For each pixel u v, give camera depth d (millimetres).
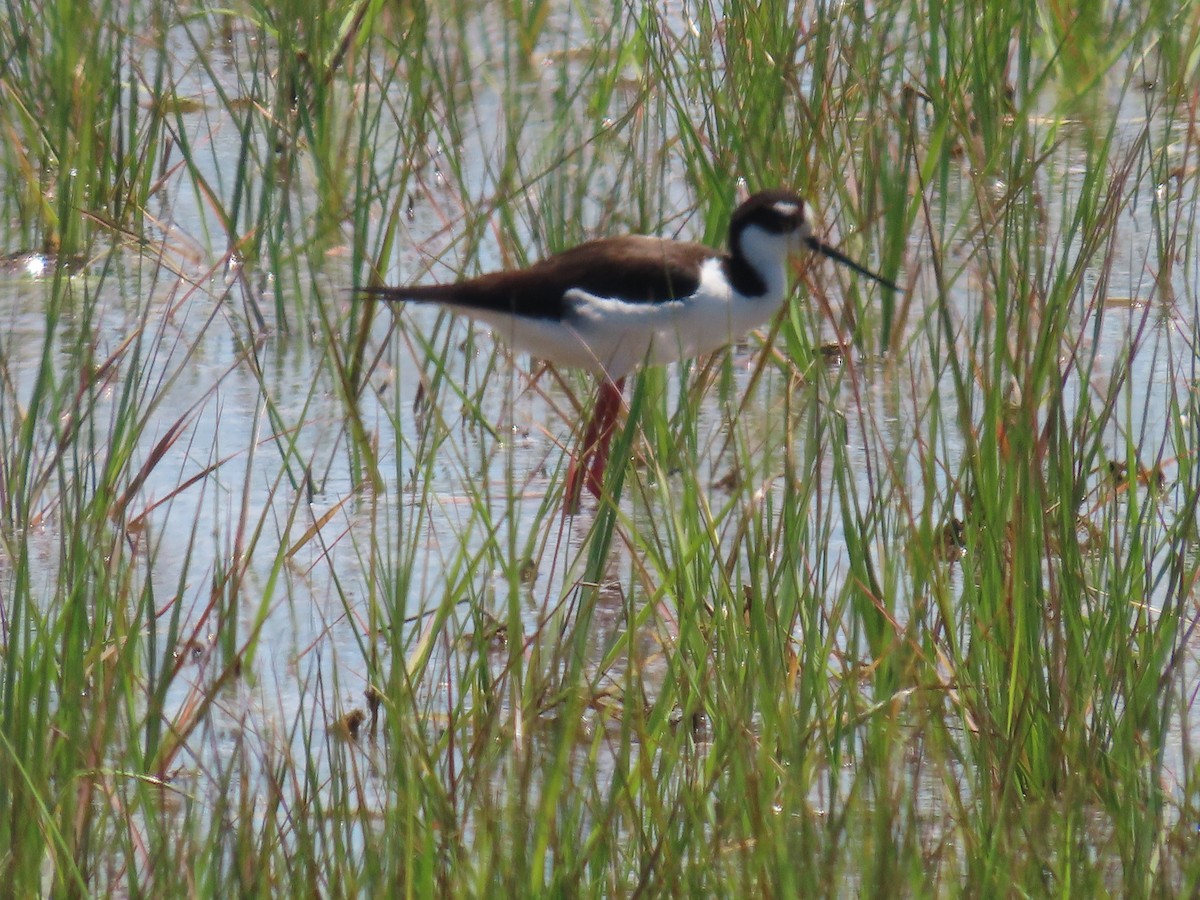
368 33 15086
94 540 8414
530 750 6703
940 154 13180
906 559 8492
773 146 13320
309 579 9406
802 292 12344
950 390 11438
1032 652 7582
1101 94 16109
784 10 14336
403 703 7297
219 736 7922
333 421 11422
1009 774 6941
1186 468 9281
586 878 6648
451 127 14484
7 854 6336
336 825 6457
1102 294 8992
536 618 9148
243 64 17453
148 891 6539
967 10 15227
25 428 9688
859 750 7766
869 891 6246
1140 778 7074
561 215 12523
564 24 18734
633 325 10812
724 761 6875
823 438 10734
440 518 10219
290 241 12766
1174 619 7672
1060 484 8188
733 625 7629
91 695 7816
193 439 10961
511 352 10492
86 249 13562
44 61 14820
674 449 9984
